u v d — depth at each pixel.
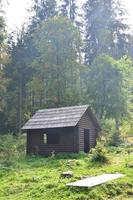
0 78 46.75
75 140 30.78
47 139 32.91
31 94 54.81
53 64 47.28
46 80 47.84
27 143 33.06
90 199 13.85
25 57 54.03
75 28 48.34
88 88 44.66
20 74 54.06
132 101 47.88
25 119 53.56
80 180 16.17
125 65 44.06
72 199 13.86
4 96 52.25
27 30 55.59
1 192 16.52
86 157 27.06
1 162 24.70
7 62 47.06
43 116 33.22
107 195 14.48
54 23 47.81
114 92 42.66
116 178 16.58
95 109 43.41
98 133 34.41
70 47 47.56
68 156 28.80
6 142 30.56
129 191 15.04
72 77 47.44
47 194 14.86
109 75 43.22
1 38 40.41
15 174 20.91
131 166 19.97
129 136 42.44
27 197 14.98
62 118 31.70
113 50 56.34
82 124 31.83
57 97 46.47
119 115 42.88
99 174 18.22
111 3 57.22
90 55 56.81
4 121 54.06
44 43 47.94
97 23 56.94
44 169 22.45
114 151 28.80
